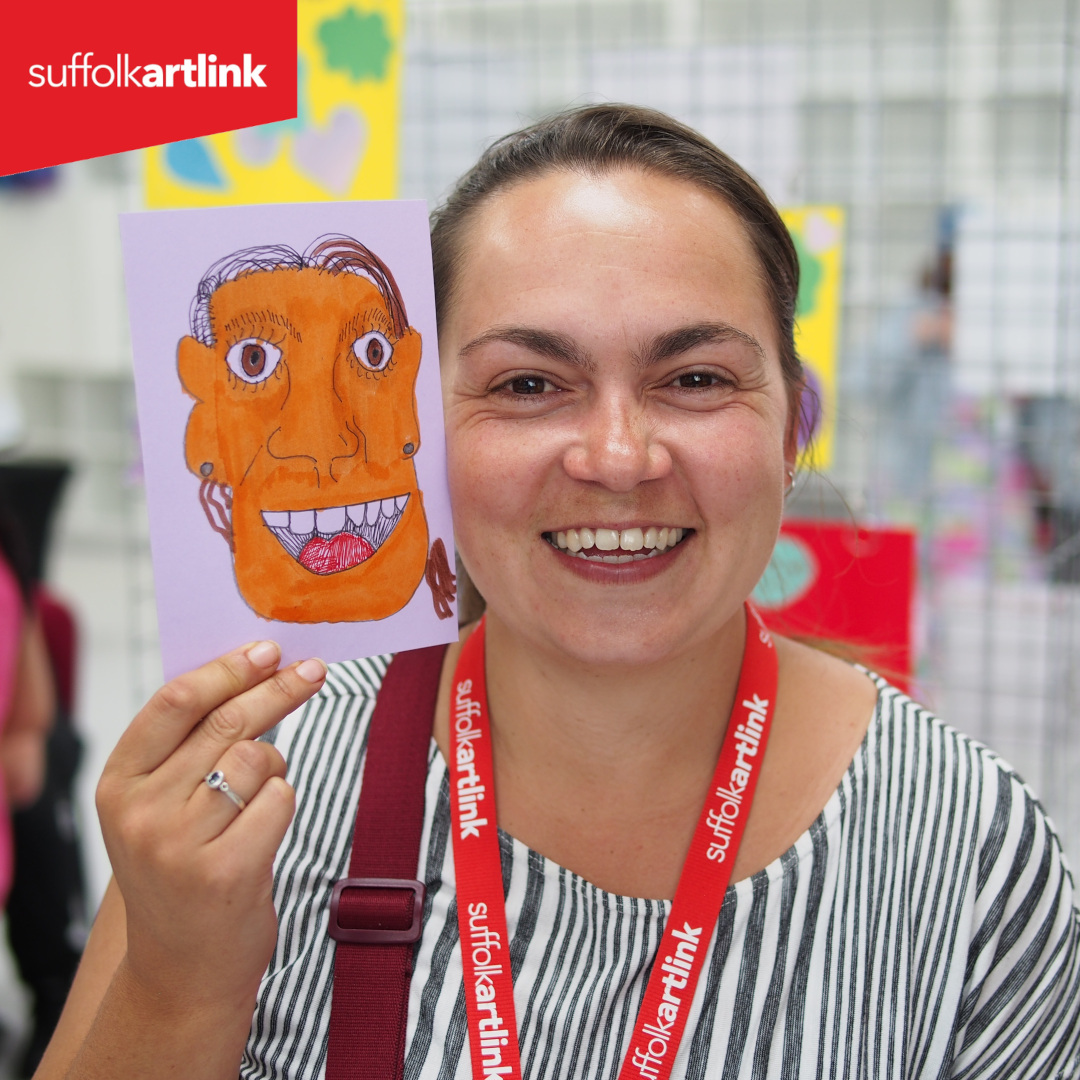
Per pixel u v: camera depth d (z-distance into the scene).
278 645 0.93
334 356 0.93
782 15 2.75
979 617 2.58
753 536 0.93
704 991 0.94
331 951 0.98
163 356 0.88
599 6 2.68
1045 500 2.41
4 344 4.69
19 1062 2.18
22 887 2.17
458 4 2.42
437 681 1.10
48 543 2.60
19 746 2.19
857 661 1.34
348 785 1.04
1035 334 2.57
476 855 0.99
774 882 0.97
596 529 0.90
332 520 0.94
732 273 0.92
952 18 2.63
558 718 1.00
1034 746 2.38
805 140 2.42
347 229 0.93
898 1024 0.95
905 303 2.30
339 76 1.70
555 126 0.99
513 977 0.96
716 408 0.91
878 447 2.32
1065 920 1.00
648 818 1.01
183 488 0.89
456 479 0.96
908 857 0.99
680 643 0.92
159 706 0.84
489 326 0.91
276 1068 0.97
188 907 0.83
